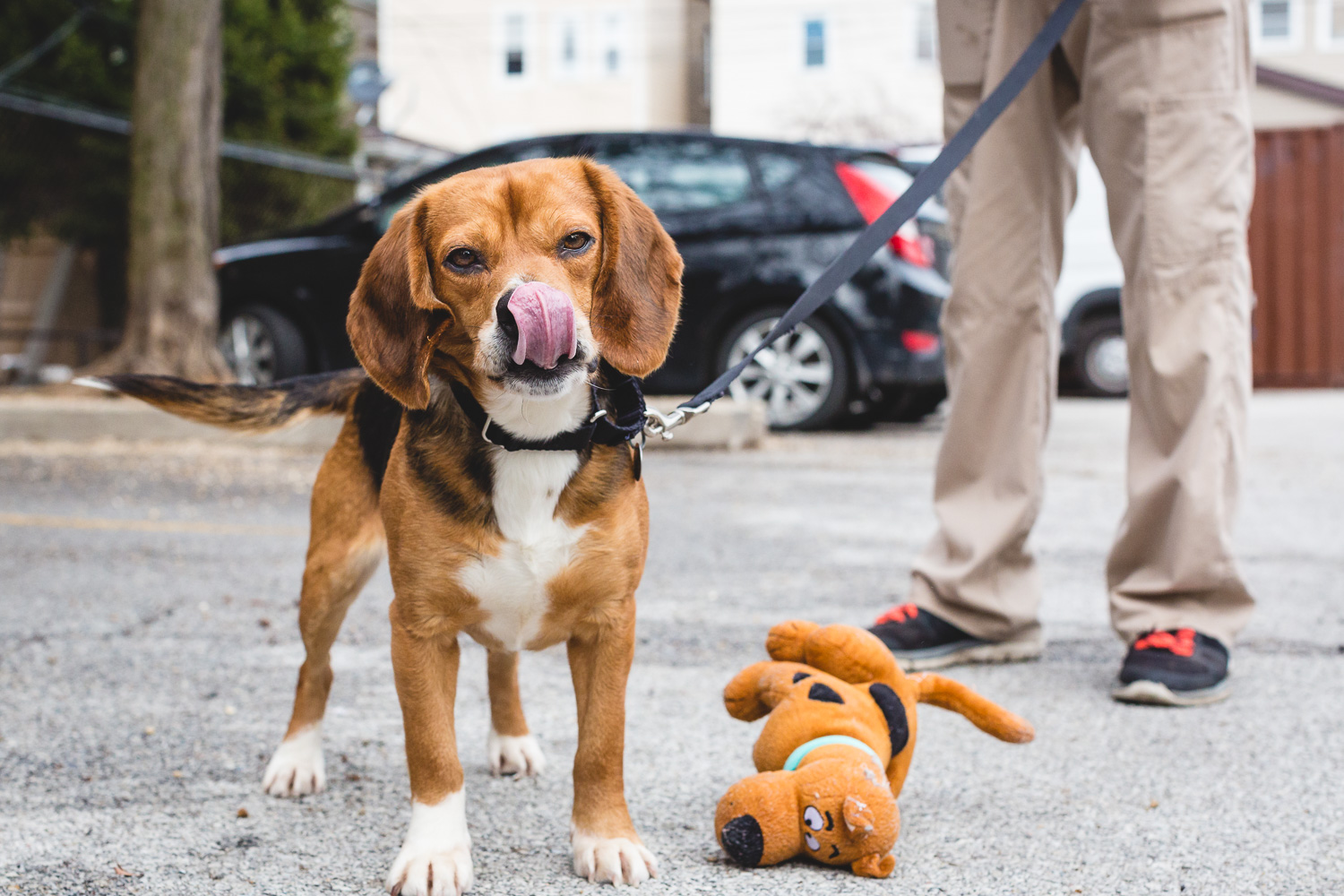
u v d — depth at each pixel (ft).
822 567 14.66
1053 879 6.25
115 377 8.18
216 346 30.12
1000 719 7.32
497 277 6.24
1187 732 8.57
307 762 7.72
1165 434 9.60
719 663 10.52
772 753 6.78
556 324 5.90
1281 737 8.42
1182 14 9.32
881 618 10.37
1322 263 45.57
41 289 44.42
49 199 41.50
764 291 27.14
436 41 93.61
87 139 40.91
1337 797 7.34
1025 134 9.96
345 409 8.41
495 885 6.23
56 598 13.04
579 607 6.56
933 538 10.56
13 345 43.73
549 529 6.40
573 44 92.84
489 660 8.07
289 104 46.16
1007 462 10.14
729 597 13.11
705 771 7.90
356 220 29.30
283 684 9.98
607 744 6.51
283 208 45.01
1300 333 45.91
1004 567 10.28
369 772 8.03
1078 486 21.18
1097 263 40.09
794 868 6.43
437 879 6.03
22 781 7.74
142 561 15.06
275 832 6.98
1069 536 16.61
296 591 13.46
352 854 6.66
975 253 10.06
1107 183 9.88
